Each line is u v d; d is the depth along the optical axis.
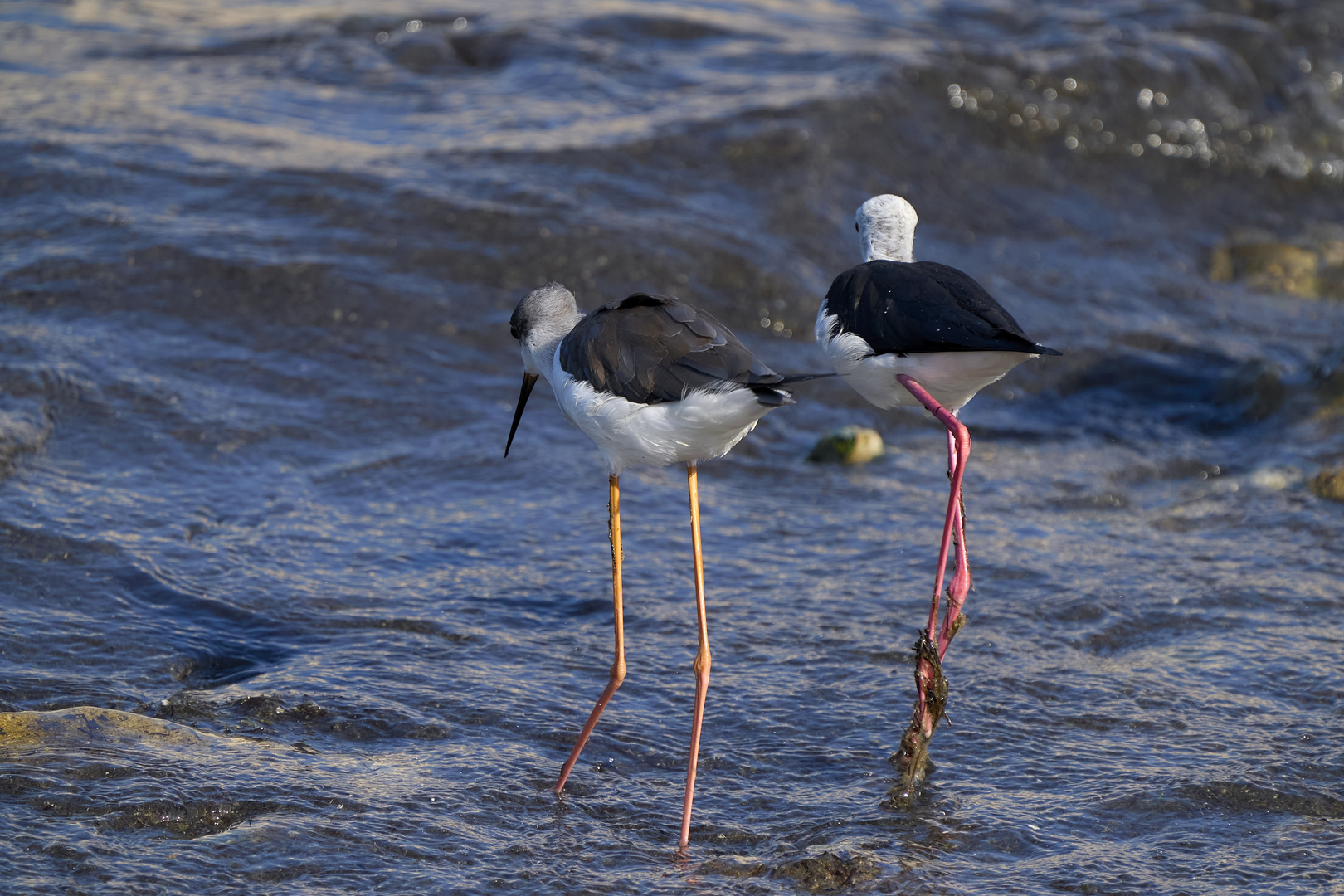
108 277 14.24
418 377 14.03
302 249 15.20
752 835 7.12
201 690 8.42
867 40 22.75
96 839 6.54
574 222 16.27
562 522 11.71
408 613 9.80
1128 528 12.13
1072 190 20.06
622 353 6.88
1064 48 21.83
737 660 9.30
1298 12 24.03
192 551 10.44
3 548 9.95
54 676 8.46
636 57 21.36
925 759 7.73
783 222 17.45
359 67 20.66
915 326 7.64
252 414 12.82
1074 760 7.98
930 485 13.16
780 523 12.01
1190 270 19.14
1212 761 7.92
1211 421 15.23
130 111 17.97
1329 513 12.45
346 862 6.58
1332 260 19.59
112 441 11.91
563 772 7.48
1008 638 9.72
